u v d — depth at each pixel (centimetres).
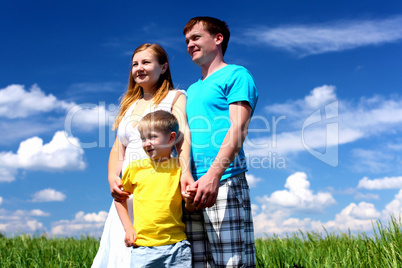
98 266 264
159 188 236
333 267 333
